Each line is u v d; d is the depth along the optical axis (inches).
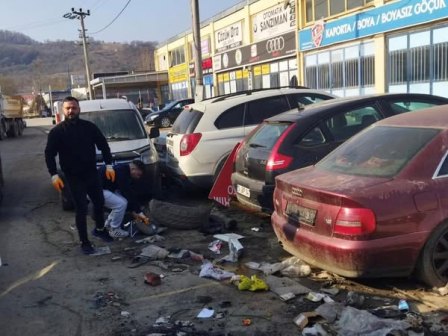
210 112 343.9
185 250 240.7
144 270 223.3
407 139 194.1
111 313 182.2
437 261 178.7
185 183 343.0
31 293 205.3
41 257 251.3
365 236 171.3
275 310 176.4
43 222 324.5
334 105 271.9
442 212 175.2
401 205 172.7
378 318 158.6
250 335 160.1
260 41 1184.2
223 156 339.6
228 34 1384.1
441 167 179.9
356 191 175.3
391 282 190.9
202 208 279.1
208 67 1561.3
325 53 928.9
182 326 168.7
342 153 213.2
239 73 1354.6
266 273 209.2
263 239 256.7
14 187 469.7
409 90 724.0
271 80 1178.0
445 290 177.6
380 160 192.4
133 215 275.7
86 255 249.3
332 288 189.9
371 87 803.4
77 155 246.2
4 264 243.6
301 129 259.6
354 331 152.2
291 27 1038.4
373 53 788.0
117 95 2359.7
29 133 1407.5
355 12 823.7
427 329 153.8
